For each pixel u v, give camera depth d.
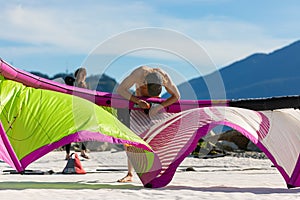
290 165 10.72
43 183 11.23
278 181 12.47
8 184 10.95
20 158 9.66
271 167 17.23
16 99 10.36
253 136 10.28
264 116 11.11
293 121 11.20
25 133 9.90
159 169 10.38
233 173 14.73
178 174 14.27
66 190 9.87
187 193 9.66
